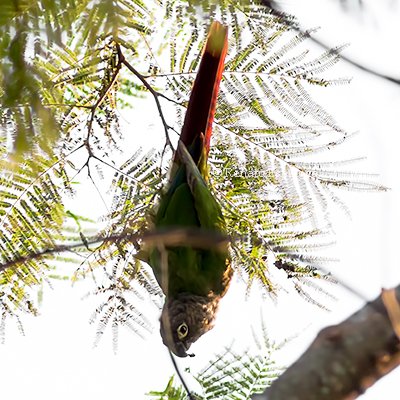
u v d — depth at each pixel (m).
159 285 6.15
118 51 6.01
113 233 6.06
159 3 5.58
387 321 3.16
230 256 7.12
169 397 4.98
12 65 5.00
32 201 6.15
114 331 6.11
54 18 4.78
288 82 5.86
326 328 3.21
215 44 5.89
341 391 3.11
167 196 6.40
